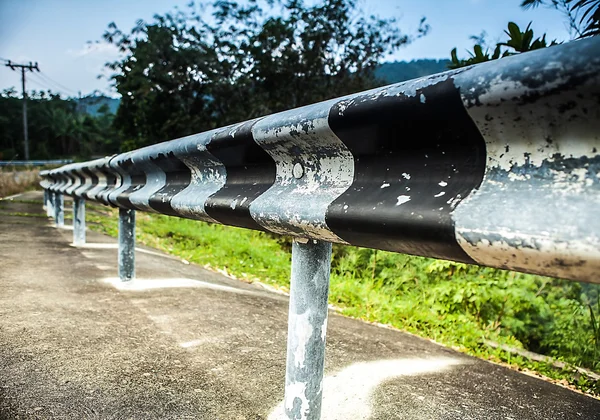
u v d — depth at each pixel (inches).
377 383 74.6
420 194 35.6
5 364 68.0
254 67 619.5
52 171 256.4
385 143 39.1
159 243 296.4
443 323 145.8
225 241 303.9
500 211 29.5
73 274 137.9
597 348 125.8
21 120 2613.2
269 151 52.4
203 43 621.9
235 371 72.5
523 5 88.4
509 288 166.1
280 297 153.2
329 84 641.0
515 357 125.4
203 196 68.7
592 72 23.5
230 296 128.5
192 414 58.2
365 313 152.3
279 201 50.2
